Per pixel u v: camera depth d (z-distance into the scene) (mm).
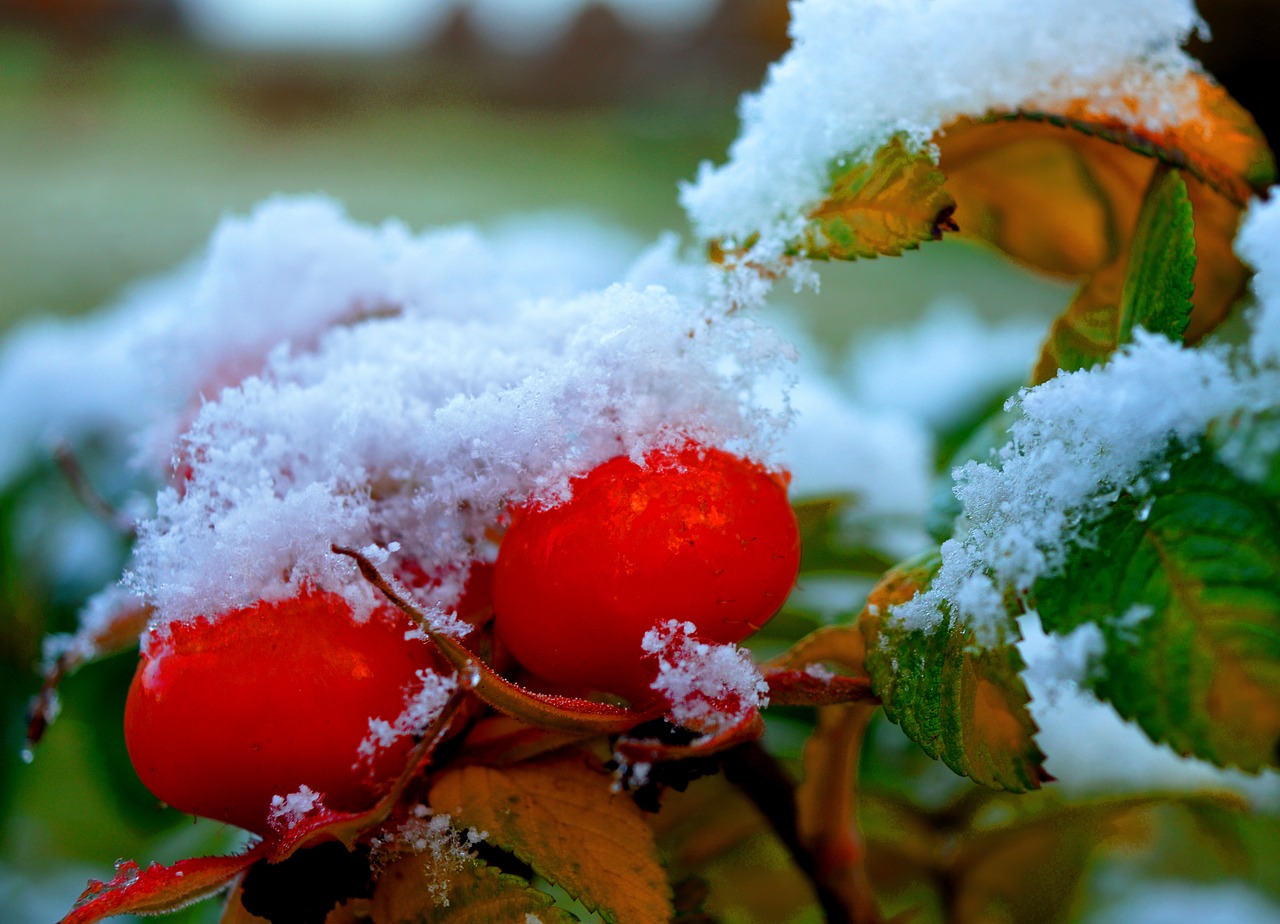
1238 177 244
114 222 1099
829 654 242
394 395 237
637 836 231
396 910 231
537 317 244
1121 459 218
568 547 227
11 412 449
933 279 1029
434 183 1333
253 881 231
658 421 231
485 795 233
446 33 1736
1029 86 243
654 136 1531
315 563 231
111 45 1649
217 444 240
